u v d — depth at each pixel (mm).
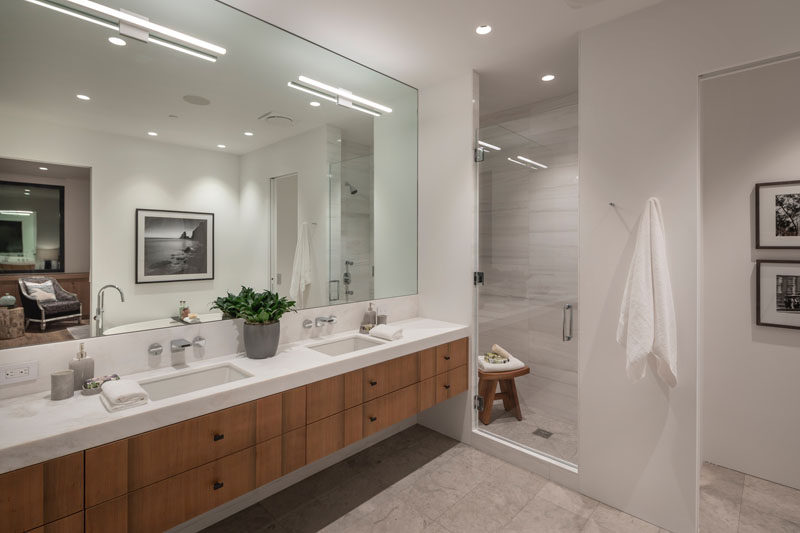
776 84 2221
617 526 1976
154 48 1843
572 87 2979
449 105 2869
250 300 2084
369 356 2094
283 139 2320
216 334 2037
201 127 2008
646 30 1995
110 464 1263
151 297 1854
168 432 1385
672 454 1940
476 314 2850
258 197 2230
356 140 2688
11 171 1507
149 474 1346
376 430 2152
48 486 1149
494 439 2678
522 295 2605
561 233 2432
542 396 2506
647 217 1942
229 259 2121
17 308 1502
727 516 2027
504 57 2516
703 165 2445
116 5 1735
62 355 1595
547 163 2496
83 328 1659
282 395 1720
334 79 2523
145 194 1840
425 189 3053
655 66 1972
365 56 2506
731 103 2354
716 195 2420
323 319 2486
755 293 2320
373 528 1947
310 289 2480
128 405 1369
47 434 1163
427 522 1992
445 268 2941
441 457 2646
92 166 1696
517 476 2422
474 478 2396
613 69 2104
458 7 1979
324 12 2025
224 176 2098
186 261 1966
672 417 1941
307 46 2346
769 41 1684
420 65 2637
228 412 1541
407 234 3051
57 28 1604
